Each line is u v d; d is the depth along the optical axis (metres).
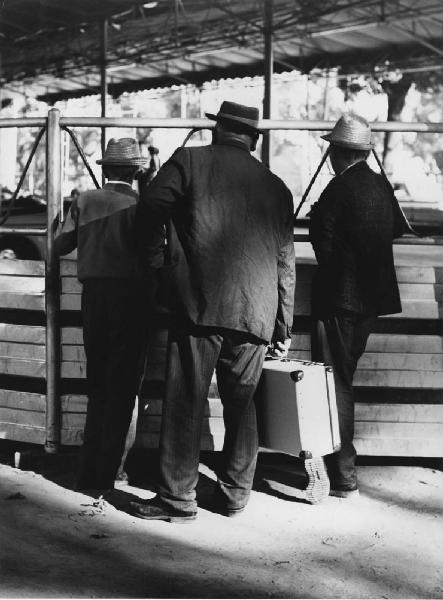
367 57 24.05
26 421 4.91
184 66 26.97
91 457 4.43
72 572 3.32
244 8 22.11
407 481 4.63
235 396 4.02
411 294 4.82
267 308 3.93
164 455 3.96
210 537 3.77
